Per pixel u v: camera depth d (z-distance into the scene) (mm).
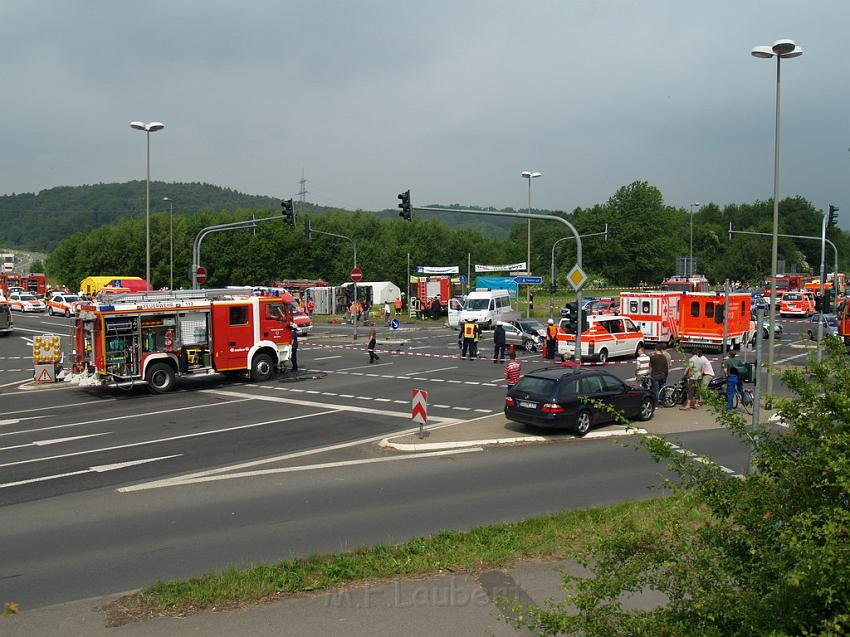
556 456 15336
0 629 6887
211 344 25422
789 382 4703
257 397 23141
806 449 4496
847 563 3611
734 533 4496
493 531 9742
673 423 19219
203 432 17688
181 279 89000
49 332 48719
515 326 38312
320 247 93438
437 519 10750
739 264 79375
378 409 20891
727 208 146625
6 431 17875
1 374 29656
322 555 8883
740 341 37000
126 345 23781
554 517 10359
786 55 20266
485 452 15766
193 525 10516
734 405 20406
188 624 6863
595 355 32375
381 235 109875
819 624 3664
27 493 12344
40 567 8789
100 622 6992
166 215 94750
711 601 4000
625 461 14836
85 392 24688
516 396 17609
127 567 8766
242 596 7492
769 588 3988
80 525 10547
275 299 26969
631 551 4828
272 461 14750
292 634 6621
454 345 40438
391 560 8516
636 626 4105
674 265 95438
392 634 6590
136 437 17109
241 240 89750
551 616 4473
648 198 94812
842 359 4664
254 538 9883
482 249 118250
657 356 21984
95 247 93625
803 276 77125
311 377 27656
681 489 5051
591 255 98125
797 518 3971
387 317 57969
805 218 117250
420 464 14555
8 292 73375
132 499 11977
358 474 13695
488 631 6625
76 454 15320
